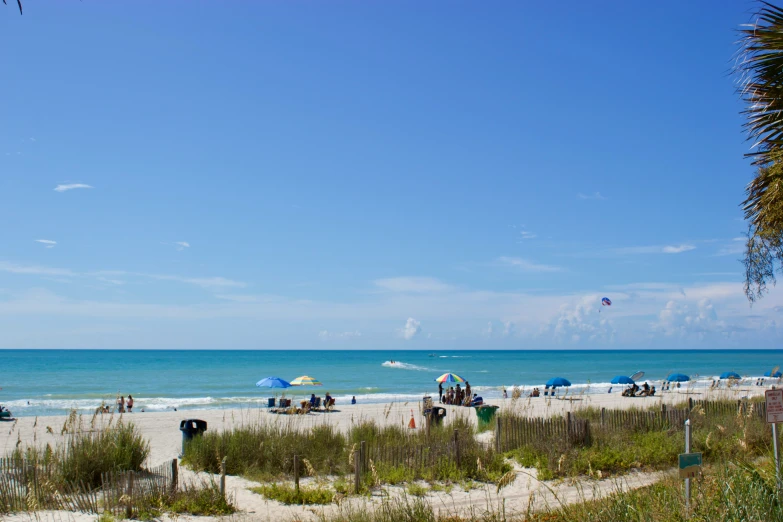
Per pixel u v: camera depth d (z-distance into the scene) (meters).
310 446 13.46
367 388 57.94
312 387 59.97
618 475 11.42
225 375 77.75
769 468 7.10
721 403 17.47
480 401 31.69
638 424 14.91
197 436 14.05
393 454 12.29
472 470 12.12
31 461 10.44
